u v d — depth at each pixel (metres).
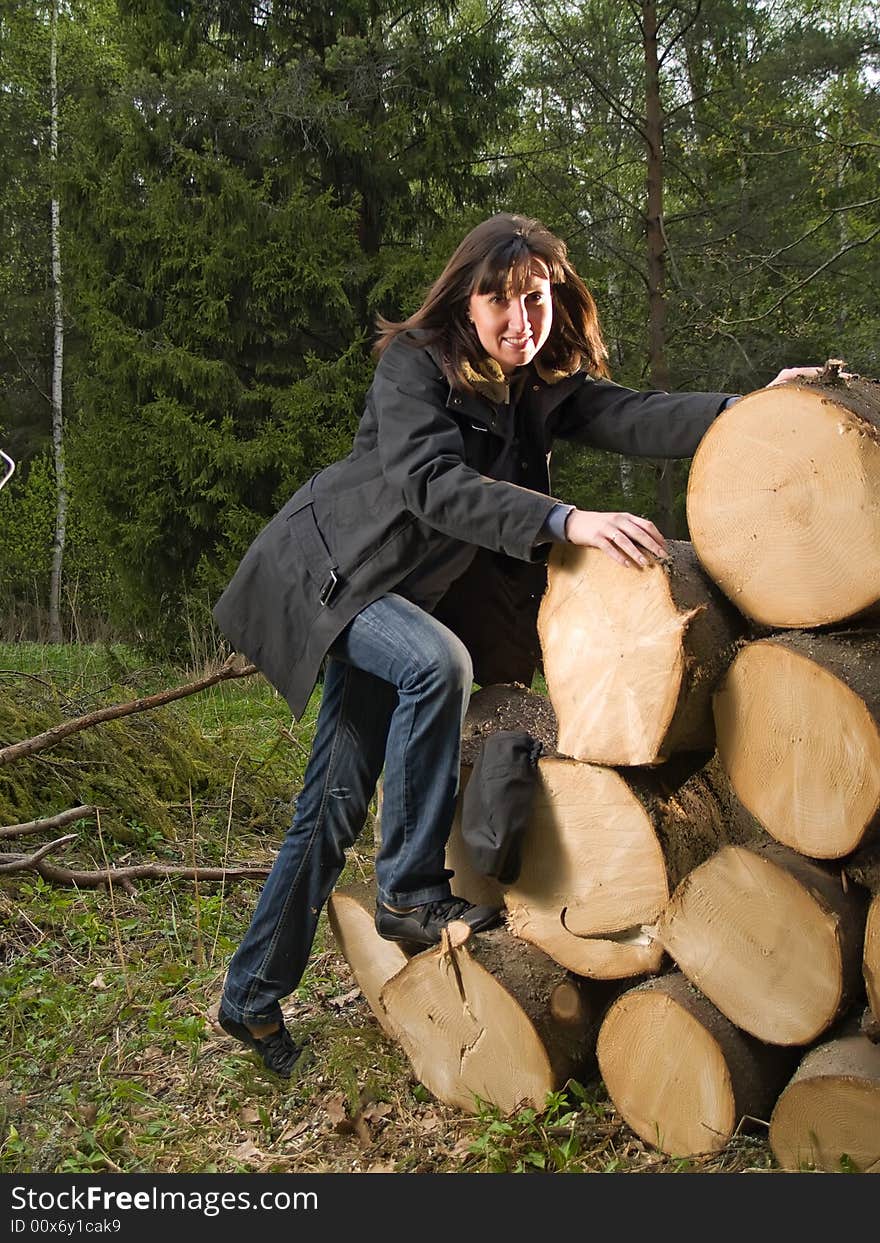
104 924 3.82
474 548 2.48
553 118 12.56
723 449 2.11
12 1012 3.17
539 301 2.30
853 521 1.94
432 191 11.48
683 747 2.20
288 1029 2.96
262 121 10.22
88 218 10.27
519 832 2.35
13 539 15.65
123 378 9.80
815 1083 2.07
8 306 17.50
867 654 2.00
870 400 2.05
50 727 5.02
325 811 2.62
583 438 2.60
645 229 12.05
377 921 2.60
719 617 2.14
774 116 11.51
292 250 9.86
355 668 2.59
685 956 2.23
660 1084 2.29
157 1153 2.49
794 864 2.11
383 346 2.44
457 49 10.66
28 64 17.62
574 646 2.26
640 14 11.65
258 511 10.07
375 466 2.45
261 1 11.03
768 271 11.72
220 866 4.43
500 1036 2.47
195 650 9.45
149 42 10.94
